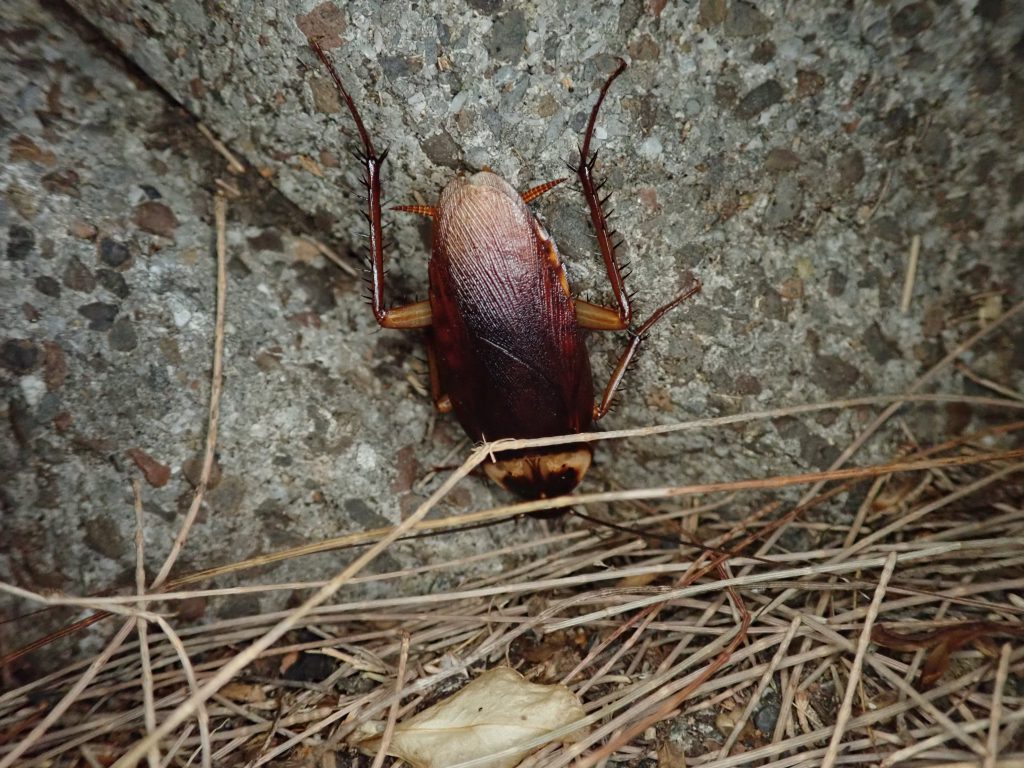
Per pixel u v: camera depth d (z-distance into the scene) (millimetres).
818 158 76
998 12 69
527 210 74
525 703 68
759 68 73
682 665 70
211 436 79
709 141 75
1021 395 79
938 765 60
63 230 75
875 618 70
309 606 60
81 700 73
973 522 77
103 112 77
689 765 66
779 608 74
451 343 76
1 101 73
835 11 70
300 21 71
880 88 73
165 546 78
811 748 65
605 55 72
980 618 69
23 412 74
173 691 75
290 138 79
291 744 69
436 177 78
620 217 77
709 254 79
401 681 70
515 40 71
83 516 76
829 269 79
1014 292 78
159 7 73
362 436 86
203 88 78
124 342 77
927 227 79
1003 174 76
